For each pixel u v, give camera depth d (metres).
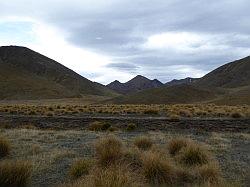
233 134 26.05
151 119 36.16
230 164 14.14
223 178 11.85
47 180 11.37
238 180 11.75
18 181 10.28
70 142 18.92
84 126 33.84
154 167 11.48
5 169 10.35
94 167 11.75
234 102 133.25
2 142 15.18
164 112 51.03
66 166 13.05
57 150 16.00
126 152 13.47
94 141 19.09
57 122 36.09
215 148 17.59
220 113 47.47
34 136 21.33
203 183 10.95
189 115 44.62
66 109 58.47
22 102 162.50
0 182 10.12
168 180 11.32
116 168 10.85
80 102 167.62
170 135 23.41
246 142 21.17
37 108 63.94
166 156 13.75
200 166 12.79
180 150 14.95
